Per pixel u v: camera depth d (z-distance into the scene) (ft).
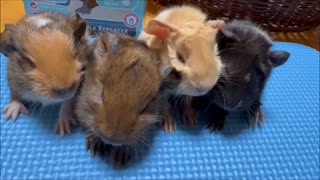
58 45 0.29
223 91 0.33
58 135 0.35
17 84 0.32
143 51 0.30
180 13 0.37
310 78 0.46
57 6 0.47
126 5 0.47
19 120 0.36
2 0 0.61
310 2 0.55
